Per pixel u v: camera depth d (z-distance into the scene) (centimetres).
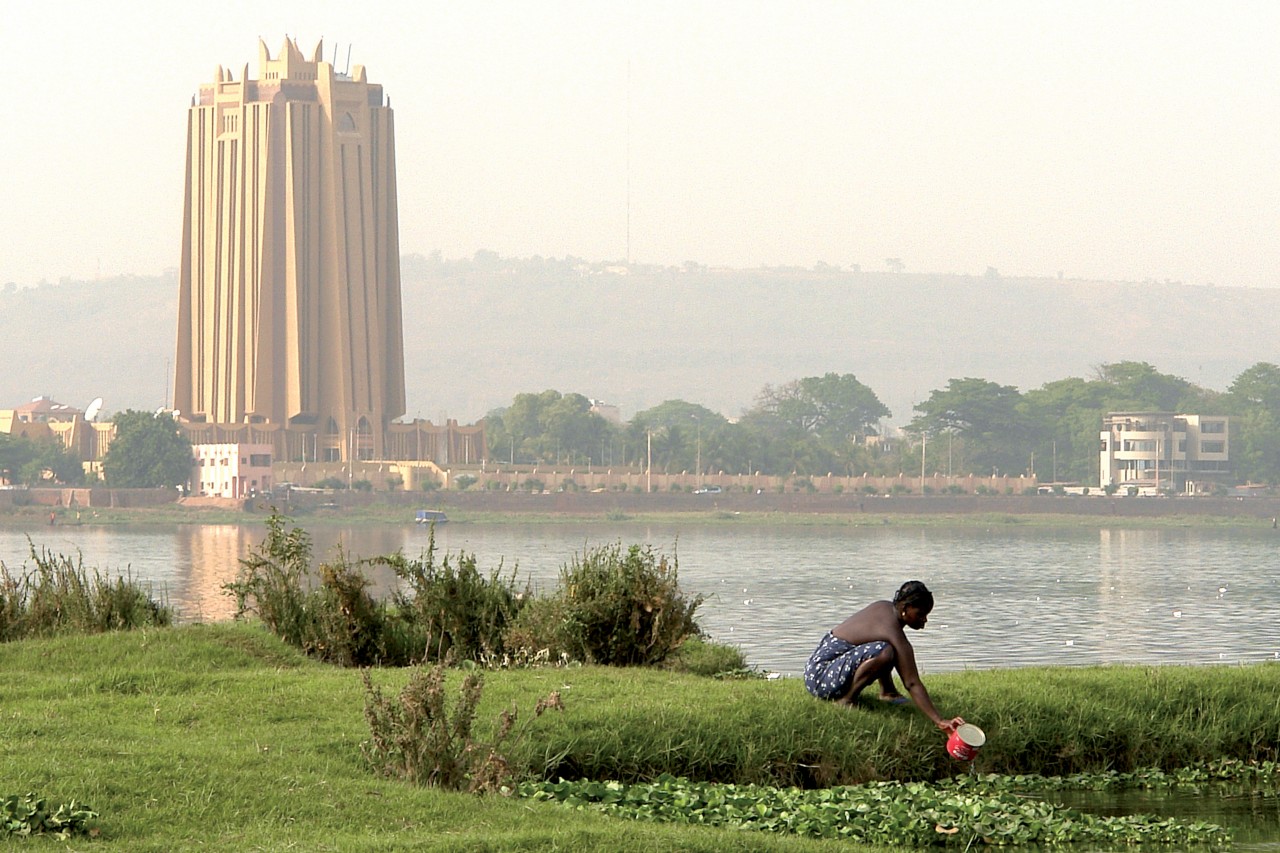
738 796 4200
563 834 3409
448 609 6184
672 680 5206
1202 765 5016
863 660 4747
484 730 4384
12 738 4044
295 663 5847
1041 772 4916
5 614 6594
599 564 6200
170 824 3394
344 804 3591
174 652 5725
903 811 4181
